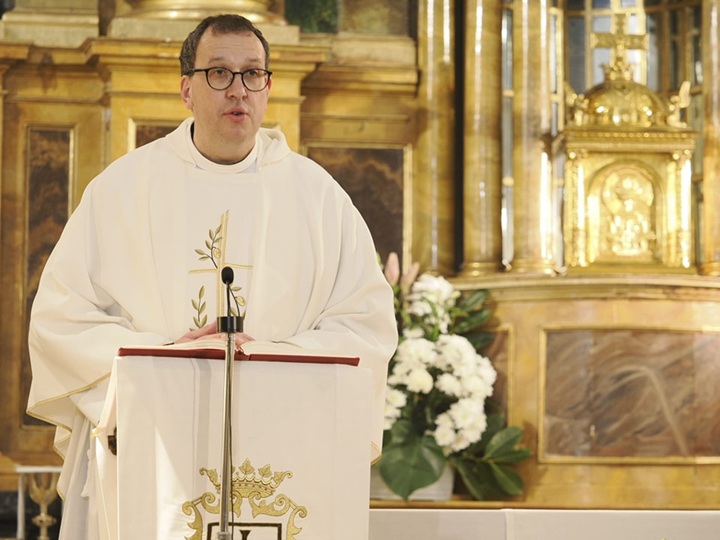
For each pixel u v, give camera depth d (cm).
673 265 2030
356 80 2150
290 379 862
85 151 2072
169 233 1029
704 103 2127
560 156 2133
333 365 874
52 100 2072
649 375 1877
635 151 2042
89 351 969
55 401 1015
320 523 855
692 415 1877
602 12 2242
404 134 2170
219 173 1043
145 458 836
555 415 1884
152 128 2014
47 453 2016
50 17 2095
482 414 1814
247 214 1039
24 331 2033
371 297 1045
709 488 1869
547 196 2106
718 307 1908
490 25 2125
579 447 1873
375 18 2203
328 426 864
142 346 890
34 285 2042
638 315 1884
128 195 1037
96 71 2073
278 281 1029
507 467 1855
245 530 842
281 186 1052
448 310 1905
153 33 2025
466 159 2117
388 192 2155
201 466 841
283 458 852
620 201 2044
